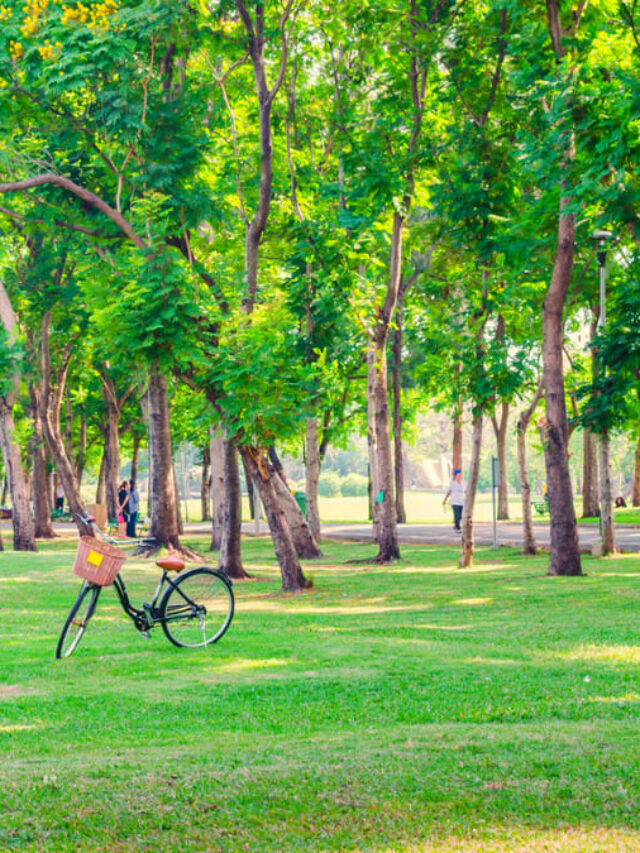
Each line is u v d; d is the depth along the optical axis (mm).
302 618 14430
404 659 10469
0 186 20203
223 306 20578
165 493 27188
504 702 8117
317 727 7422
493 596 16672
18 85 19859
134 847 4406
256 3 19859
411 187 22828
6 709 8258
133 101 19234
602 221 15617
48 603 17016
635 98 14102
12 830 4664
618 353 22453
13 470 32094
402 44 21484
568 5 18500
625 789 5148
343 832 4527
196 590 11820
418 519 56750
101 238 21500
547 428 20234
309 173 25500
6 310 29719
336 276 22781
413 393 47469
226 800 5062
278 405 17609
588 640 11531
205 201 19969
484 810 4816
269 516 19062
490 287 22484
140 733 7309
